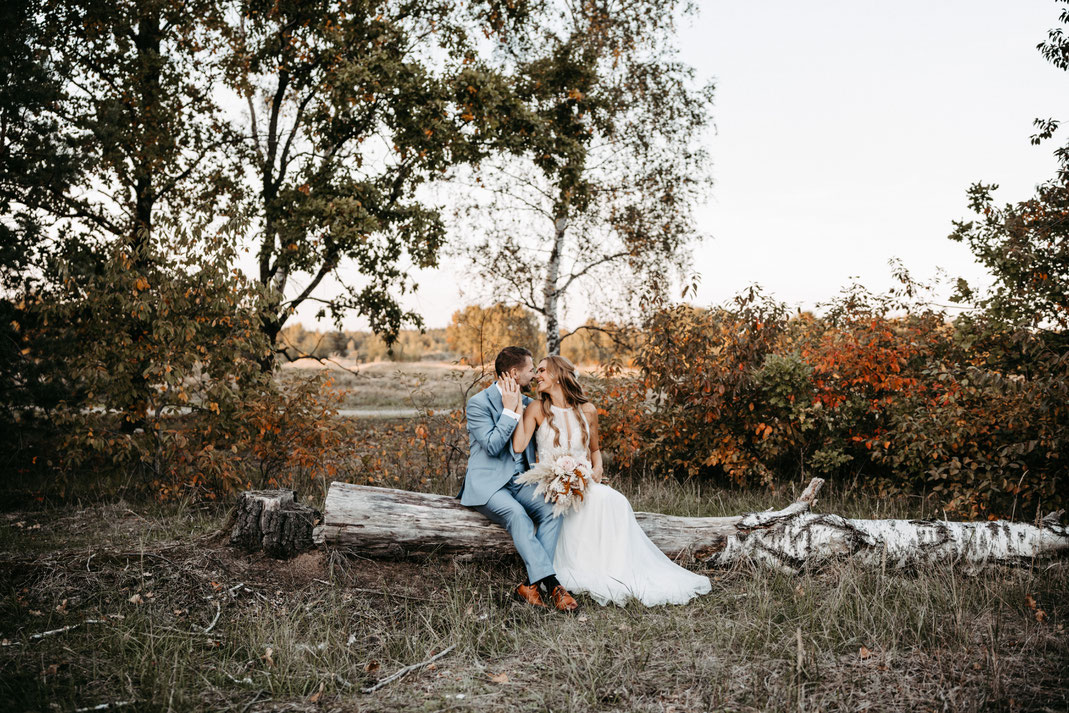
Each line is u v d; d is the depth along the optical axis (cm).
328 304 1223
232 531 500
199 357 752
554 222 1529
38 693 324
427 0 1280
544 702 321
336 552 483
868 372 754
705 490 825
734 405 823
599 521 473
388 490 512
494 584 477
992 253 735
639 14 1480
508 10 1317
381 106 1169
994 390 574
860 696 321
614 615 425
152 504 717
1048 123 709
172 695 323
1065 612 409
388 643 389
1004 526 483
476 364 900
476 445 495
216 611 424
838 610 408
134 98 1053
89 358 743
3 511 705
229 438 769
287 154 1245
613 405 869
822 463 779
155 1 1059
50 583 442
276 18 1164
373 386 2945
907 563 476
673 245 1506
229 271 770
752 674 344
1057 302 694
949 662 351
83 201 1036
